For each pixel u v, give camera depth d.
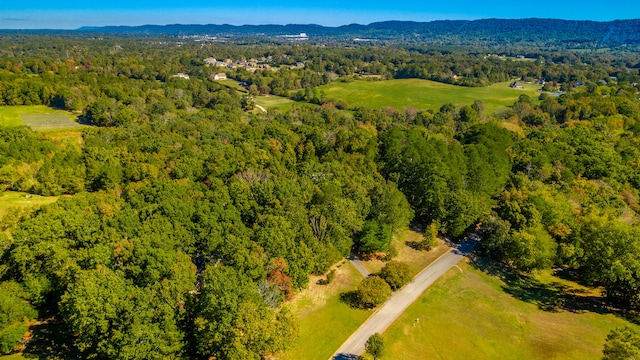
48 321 63.62
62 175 109.12
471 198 91.12
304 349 59.56
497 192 106.50
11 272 66.31
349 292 73.00
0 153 116.06
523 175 107.50
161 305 54.09
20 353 57.28
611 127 164.00
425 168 99.06
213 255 70.44
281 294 64.38
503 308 70.50
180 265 59.53
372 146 117.38
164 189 85.88
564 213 87.00
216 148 134.75
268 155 120.19
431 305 70.19
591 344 62.25
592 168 116.25
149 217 73.00
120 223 69.75
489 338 63.28
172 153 127.38
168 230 68.50
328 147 129.00
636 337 48.81
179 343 53.56
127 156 125.88
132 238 66.81
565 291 76.31
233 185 85.38
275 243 68.50
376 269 80.56
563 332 64.81
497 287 76.50
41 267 65.62
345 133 135.38
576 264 80.44
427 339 62.53
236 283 57.66
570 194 98.12
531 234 79.62
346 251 81.50
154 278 58.44
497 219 85.44
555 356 59.97
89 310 52.66
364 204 85.81
